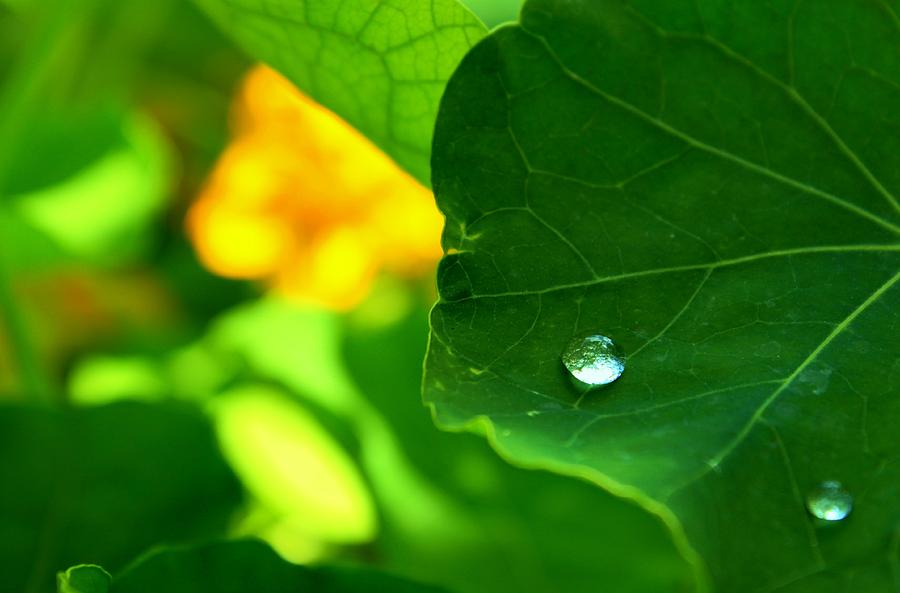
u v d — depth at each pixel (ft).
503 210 0.60
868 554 0.60
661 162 0.60
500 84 0.60
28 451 0.73
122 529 0.72
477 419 0.60
